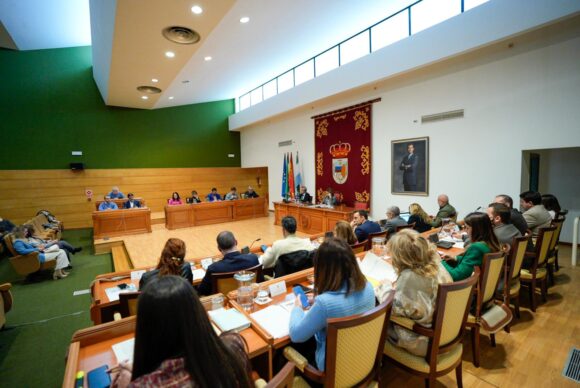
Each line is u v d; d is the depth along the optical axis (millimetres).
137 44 4910
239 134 12641
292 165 9766
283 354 1653
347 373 1439
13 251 4805
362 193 7473
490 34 4566
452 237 3682
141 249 6367
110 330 1584
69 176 9359
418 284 1755
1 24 6926
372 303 1579
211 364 755
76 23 7992
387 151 6867
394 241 1868
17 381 2506
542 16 4066
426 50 5379
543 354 2441
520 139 4836
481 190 5344
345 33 6816
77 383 1219
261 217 10344
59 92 9195
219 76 8281
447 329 1776
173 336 750
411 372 1818
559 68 4398
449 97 5676
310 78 8328
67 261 5168
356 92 7301
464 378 2182
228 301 1942
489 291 2326
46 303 4062
